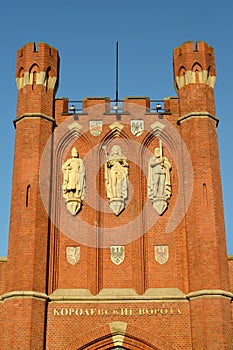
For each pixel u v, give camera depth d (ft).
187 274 106.01
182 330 102.06
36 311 101.14
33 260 104.32
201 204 108.17
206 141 112.88
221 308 100.48
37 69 119.03
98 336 101.96
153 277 107.04
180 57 120.16
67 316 102.99
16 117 117.50
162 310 103.19
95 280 106.22
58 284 106.93
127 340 102.17
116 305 103.76
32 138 113.39
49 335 101.81
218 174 112.57
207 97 116.78
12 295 101.50
